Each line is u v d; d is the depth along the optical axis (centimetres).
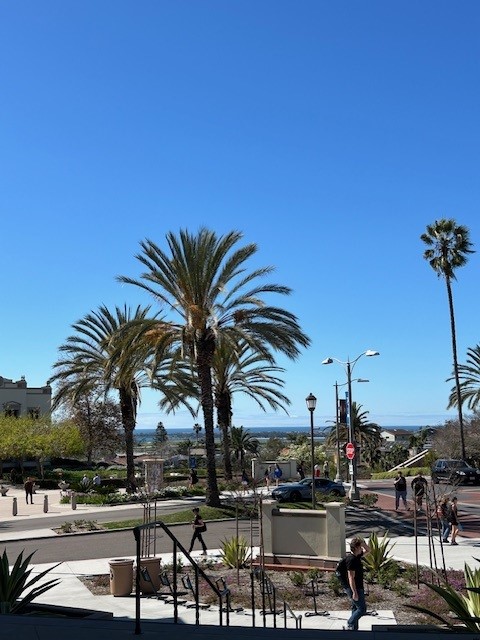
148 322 2956
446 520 2041
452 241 5500
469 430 5975
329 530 1625
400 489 2898
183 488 4047
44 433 5606
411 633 657
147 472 2691
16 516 3209
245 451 8656
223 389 4619
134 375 4103
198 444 9988
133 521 2712
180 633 670
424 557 1814
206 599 1356
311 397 2711
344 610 1261
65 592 1445
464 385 6109
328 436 7569
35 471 6175
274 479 4769
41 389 7294
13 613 855
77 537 2414
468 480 4312
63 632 686
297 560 1644
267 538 1684
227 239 2958
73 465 6919
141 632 676
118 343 3069
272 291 3039
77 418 6538
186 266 2962
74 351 4438
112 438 6681
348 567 1098
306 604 1310
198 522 1912
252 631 673
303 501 3350
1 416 6191
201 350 3034
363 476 5856
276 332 2917
